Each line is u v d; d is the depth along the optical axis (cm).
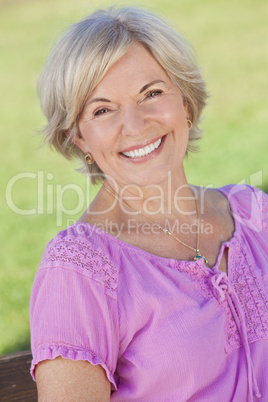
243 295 220
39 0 2066
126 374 200
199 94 231
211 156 747
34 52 1423
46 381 183
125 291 201
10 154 843
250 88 995
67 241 202
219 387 201
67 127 217
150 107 207
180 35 217
